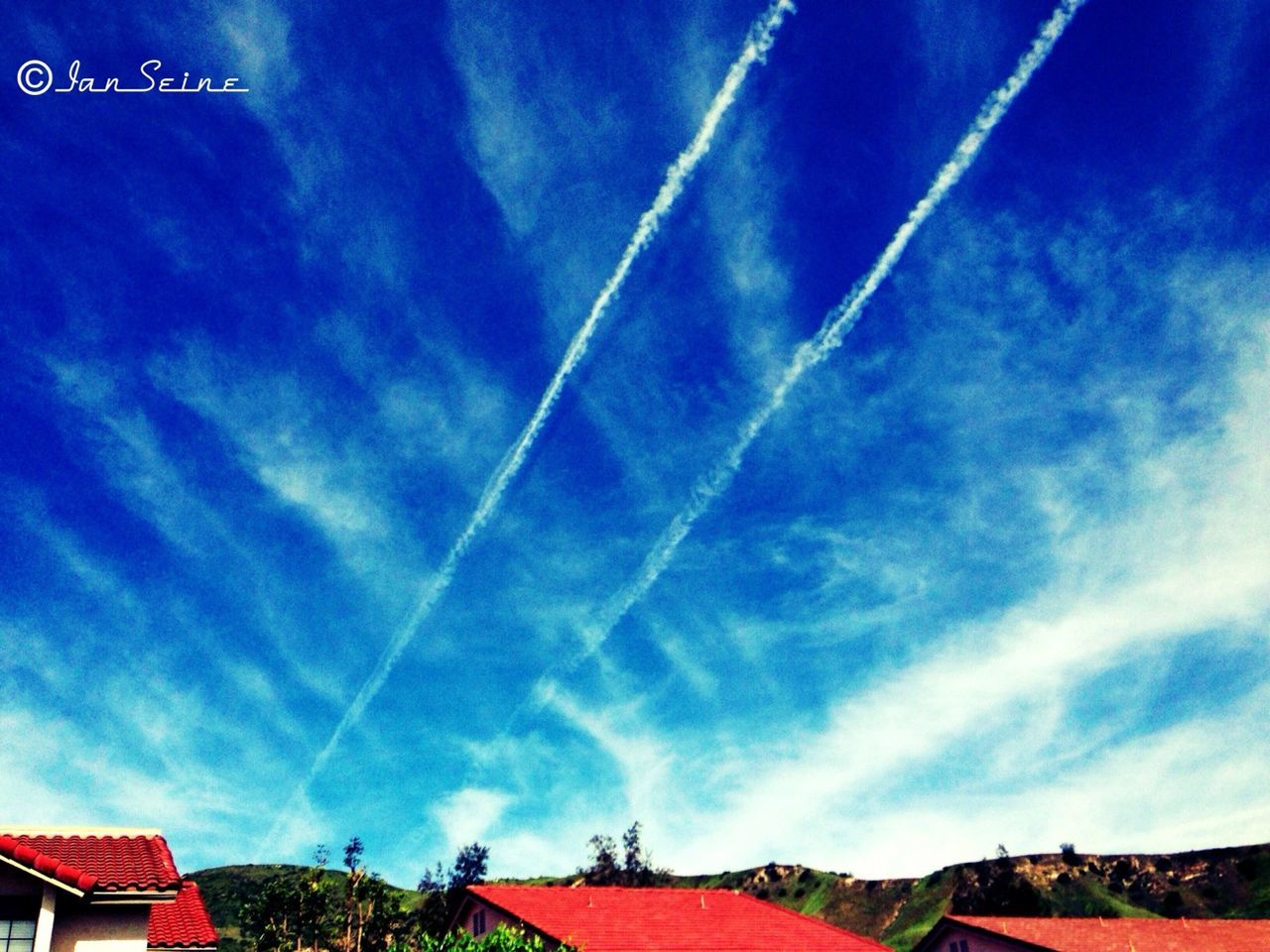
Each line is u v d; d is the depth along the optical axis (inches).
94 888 789.2
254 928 2031.3
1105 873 3617.1
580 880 3026.6
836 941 1337.4
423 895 2640.3
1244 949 1615.4
